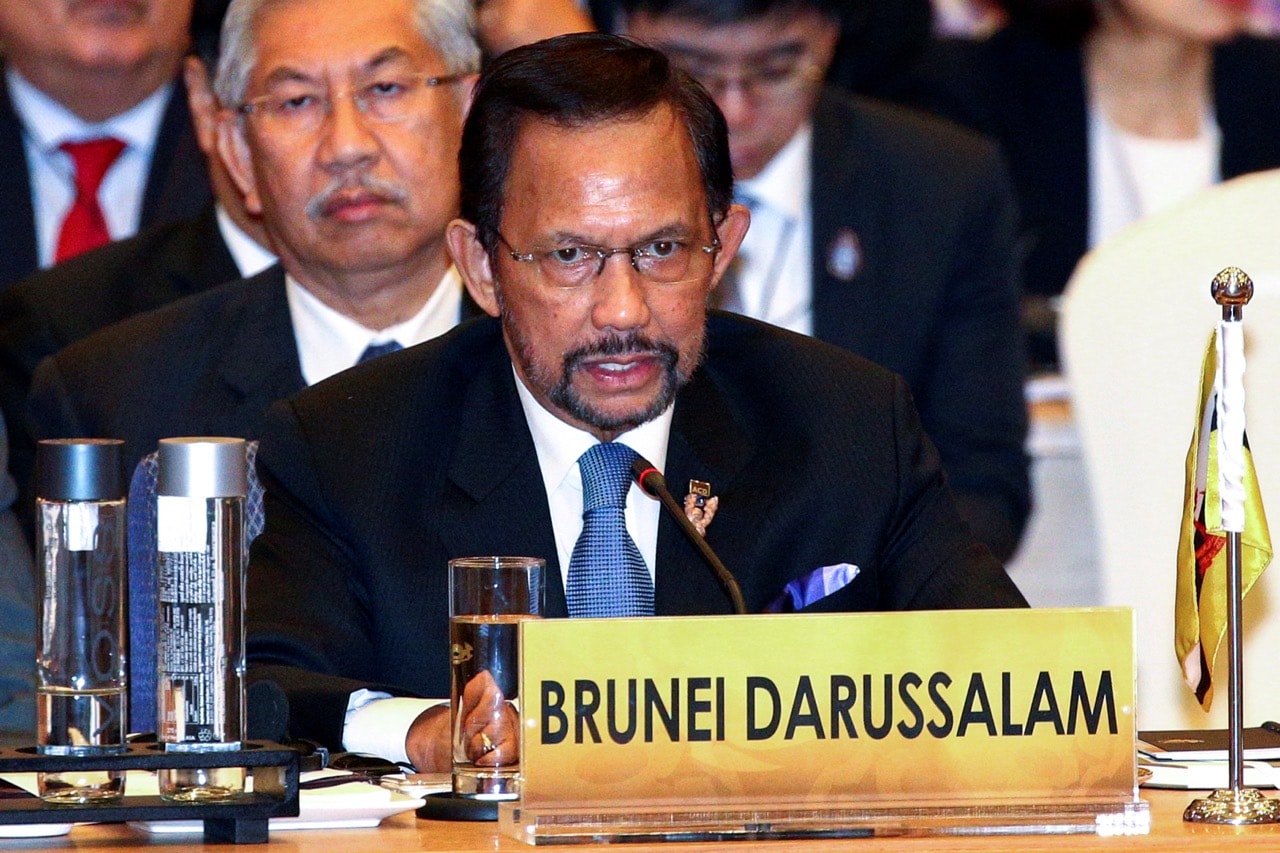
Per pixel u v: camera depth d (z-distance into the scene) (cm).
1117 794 732
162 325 1350
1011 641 730
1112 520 1397
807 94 1680
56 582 713
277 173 1304
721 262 996
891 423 1036
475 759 770
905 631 725
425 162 1309
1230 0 1923
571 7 1572
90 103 1795
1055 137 1920
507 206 942
